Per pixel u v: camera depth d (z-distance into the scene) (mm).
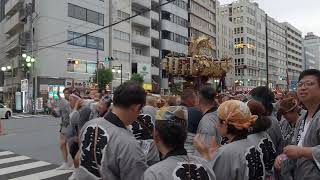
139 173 3178
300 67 167000
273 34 134625
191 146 5250
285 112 5223
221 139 4703
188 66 13180
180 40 72375
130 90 3334
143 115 5148
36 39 46938
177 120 2971
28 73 46438
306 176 3455
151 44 65688
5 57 60750
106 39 54562
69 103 9047
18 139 18234
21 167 11422
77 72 49906
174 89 13867
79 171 3379
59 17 47781
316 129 3521
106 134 3254
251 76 113000
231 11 115312
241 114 3506
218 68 13570
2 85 61469
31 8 45219
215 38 91438
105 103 6918
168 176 2779
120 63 56969
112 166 3193
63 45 48188
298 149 3352
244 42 111938
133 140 3266
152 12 65375
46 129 23344
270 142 3941
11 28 54656
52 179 9734
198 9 81000
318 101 3736
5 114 34719
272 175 3852
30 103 45406
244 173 3430
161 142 2973
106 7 54812
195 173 2861
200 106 5652
